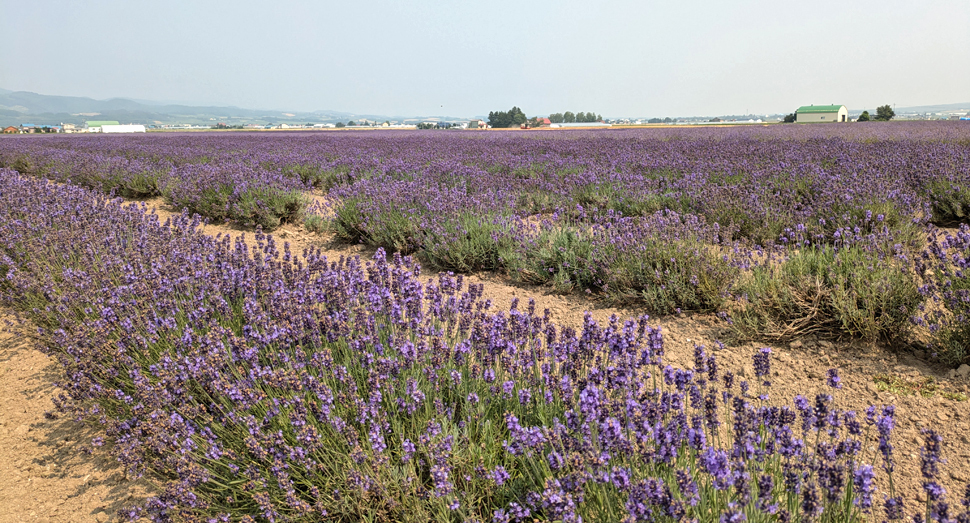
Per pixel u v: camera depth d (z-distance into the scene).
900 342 3.40
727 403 2.25
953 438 2.50
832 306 3.63
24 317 4.50
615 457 1.96
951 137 16.23
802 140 16.22
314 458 2.34
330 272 3.79
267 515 2.05
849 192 5.99
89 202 6.91
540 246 5.45
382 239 6.73
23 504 2.52
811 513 1.56
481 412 2.47
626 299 4.56
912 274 3.75
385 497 2.12
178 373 2.85
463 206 6.75
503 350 2.70
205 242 5.28
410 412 2.42
